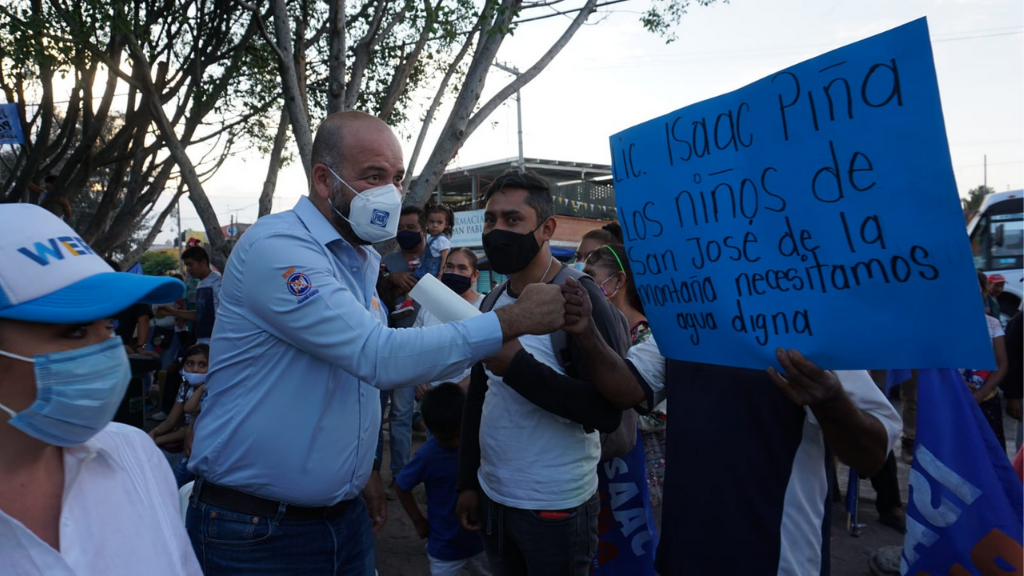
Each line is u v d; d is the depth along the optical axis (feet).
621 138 6.44
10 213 3.44
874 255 4.61
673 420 6.55
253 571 6.15
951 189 4.19
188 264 24.29
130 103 35.60
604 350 6.56
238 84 34.63
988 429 5.68
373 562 7.26
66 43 21.27
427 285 6.74
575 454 7.30
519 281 7.85
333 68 18.89
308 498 6.14
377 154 6.45
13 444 3.52
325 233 6.31
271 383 6.05
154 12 30.12
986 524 5.48
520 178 7.55
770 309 5.30
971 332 4.23
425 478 10.52
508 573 7.73
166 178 39.27
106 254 38.24
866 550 13.73
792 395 5.18
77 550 3.59
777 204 5.12
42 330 3.43
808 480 5.88
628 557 9.13
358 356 5.58
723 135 5.45
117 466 4.00
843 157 4.66
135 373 14.58
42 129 33.76
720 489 5.97
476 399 8.27
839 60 4.58
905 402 19.60
